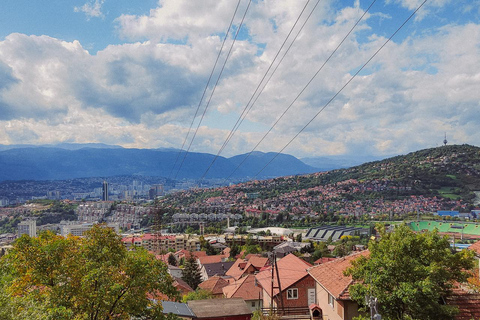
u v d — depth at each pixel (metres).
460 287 26.48
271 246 178.25
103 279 22.23
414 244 21.39
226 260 130.00
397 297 19.84
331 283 30.17
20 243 23.44
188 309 41.44
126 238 186.38
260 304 58.47
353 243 171.00
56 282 22.70
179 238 190.88
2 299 17.83
